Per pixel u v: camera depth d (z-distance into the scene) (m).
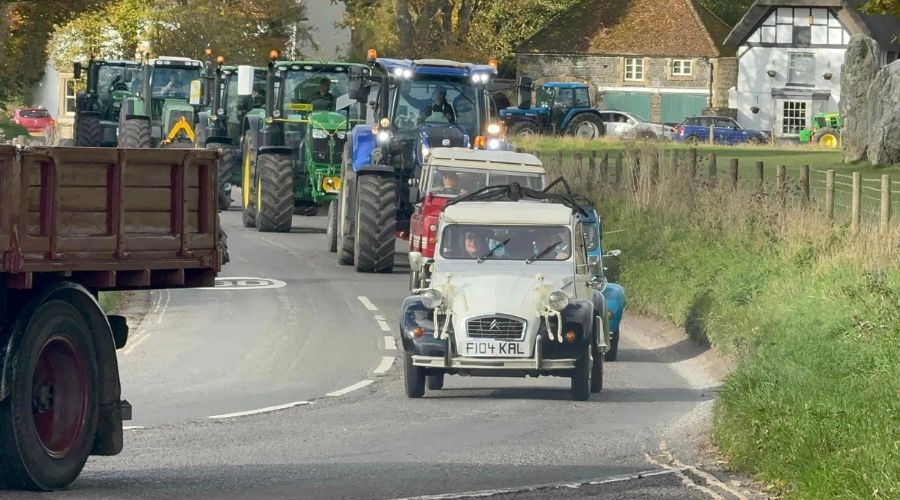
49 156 19.20
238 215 82.31
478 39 176.12
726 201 55.25
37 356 19.62
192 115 82.19
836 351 31.27
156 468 23.16
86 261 19.95
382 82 58.59
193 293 51.81
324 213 87.06
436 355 32.22
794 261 44.94
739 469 23.61
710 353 40.22
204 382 35.03
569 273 33.91
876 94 90.38
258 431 27.88
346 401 32.38
